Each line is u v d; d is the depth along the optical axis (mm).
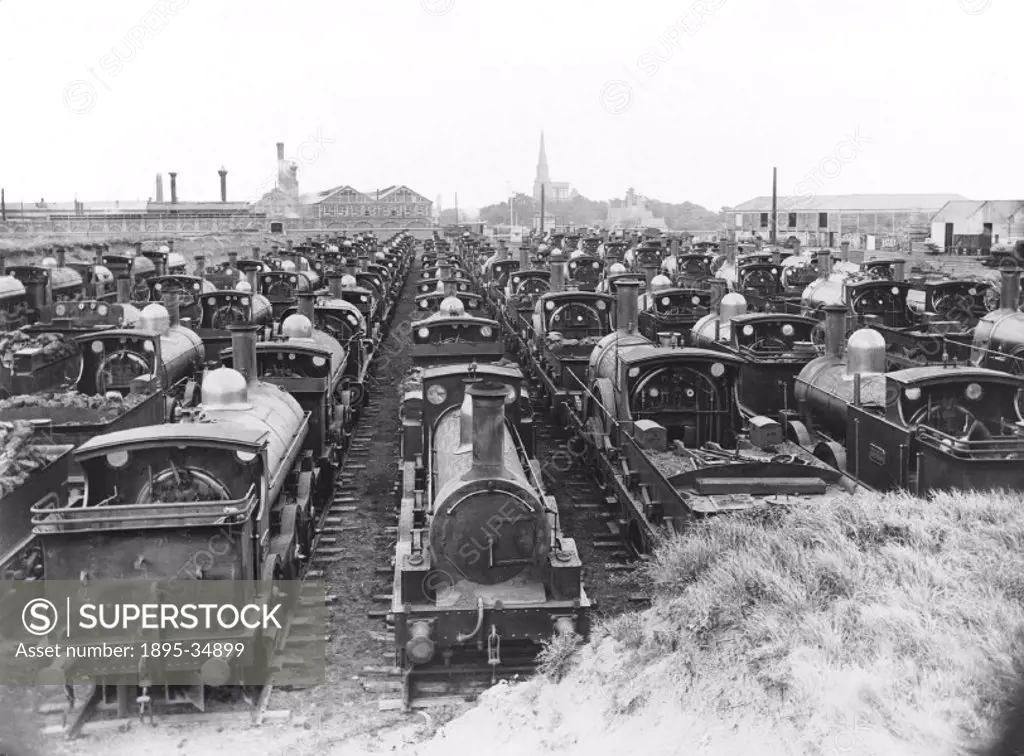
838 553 12695
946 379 17078
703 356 19859
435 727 12523
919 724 9867
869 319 31344
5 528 14859
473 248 85750
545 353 31047
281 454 17109
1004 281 29250
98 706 12953
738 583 12305
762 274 45344
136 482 13500
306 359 23094
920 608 11234
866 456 18359
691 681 11406
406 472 18125
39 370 25656
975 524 13500
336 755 11828
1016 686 10062
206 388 17766
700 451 18203
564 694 12539
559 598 13594
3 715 12570
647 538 17266
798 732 10148
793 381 24078
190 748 12016
